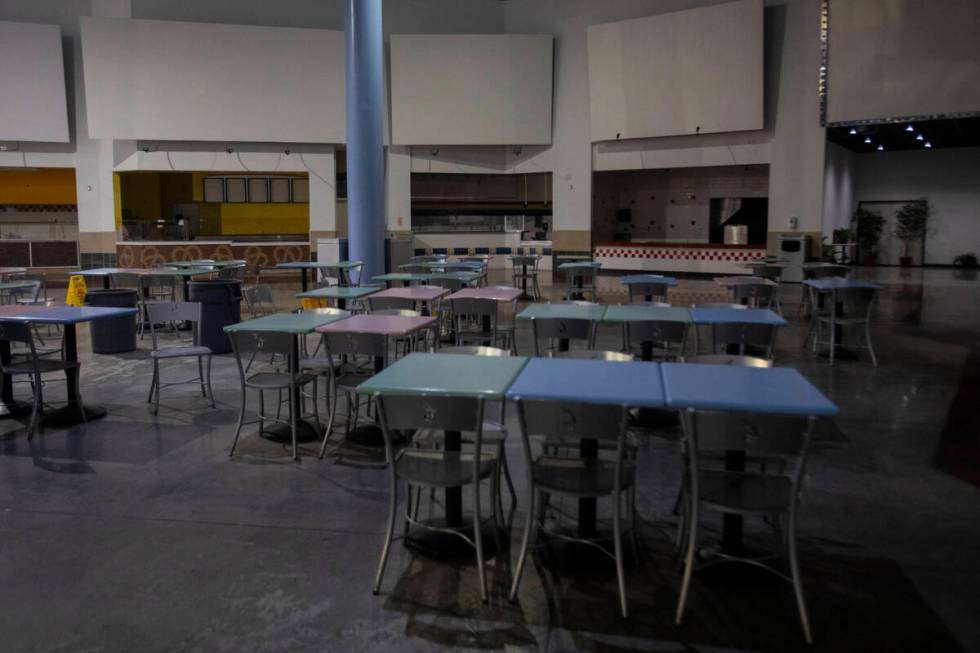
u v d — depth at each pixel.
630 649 2.44
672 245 16.64
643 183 18.25
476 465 2.75
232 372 6.89
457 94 16.69
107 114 15.55
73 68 16.14
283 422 5.07
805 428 2.42
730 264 15.97
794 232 14.51
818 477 4.02
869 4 13.07
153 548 3.21
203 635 2.53
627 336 5.16
